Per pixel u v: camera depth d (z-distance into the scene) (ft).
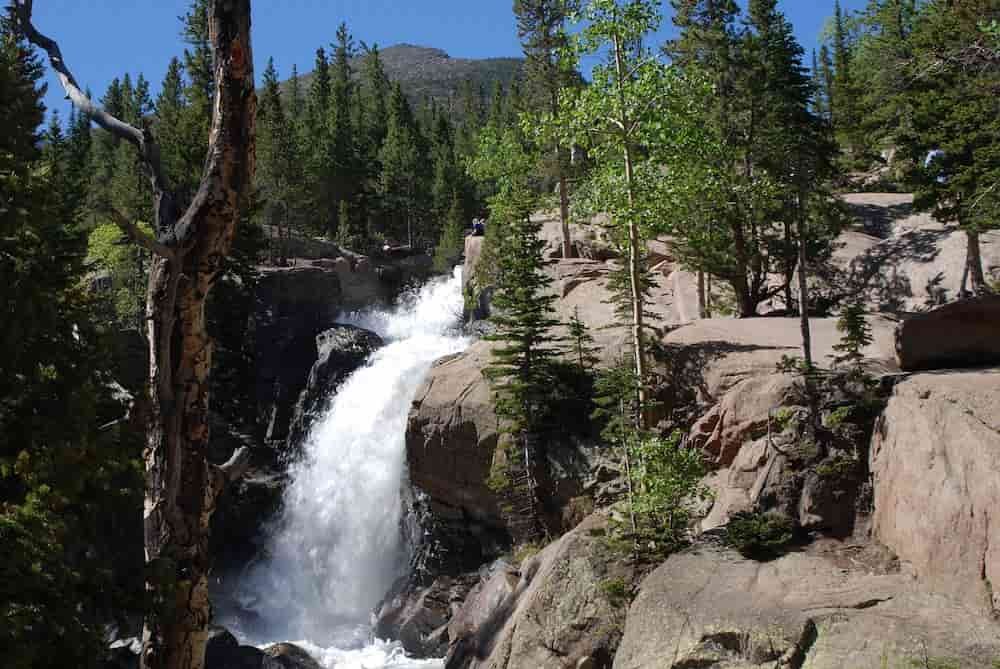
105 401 58.08
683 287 122.42
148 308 29.37
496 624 67.21
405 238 292.61
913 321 57.88
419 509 103.04
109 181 268.00
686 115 74.79
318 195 259.19
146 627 29.99
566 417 88.12
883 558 48.55
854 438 54.19
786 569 49.75
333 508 118.62
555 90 146.00
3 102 65.41
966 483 43.88
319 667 82.79
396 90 351.67
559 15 144.66
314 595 113.80
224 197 29.81
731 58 100.99
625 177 73.00
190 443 30.09
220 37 29.89
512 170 136.56
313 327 154.71
